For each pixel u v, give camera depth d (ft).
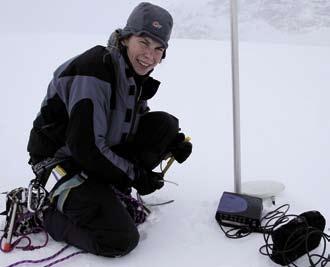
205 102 13.85
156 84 5.72
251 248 5.33
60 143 5.41
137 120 5.95
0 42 28.89
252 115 12.22
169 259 5.15
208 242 5.50
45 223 5.52
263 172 7.95
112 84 5.09
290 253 4.86
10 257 5.12
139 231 5.78
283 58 22.24
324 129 10.66
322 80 16.75
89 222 5.11
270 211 6.23
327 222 5.92
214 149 9.34
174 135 6.22
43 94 14.73
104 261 5.09
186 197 6.81
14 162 8.38
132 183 5.49
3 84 16.22
